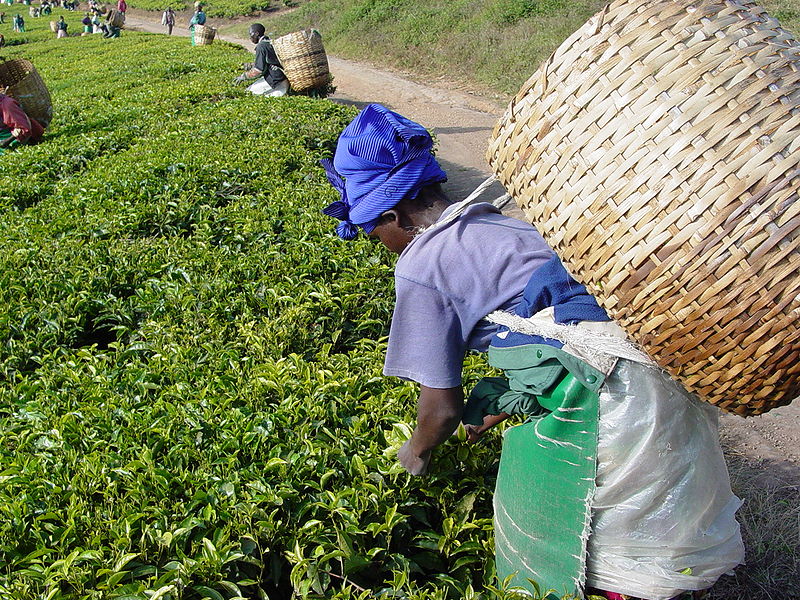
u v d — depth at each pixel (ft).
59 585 8.26
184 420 11.23
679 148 5.53
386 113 7.63
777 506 12.17
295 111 37.14
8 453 11.23
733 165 5.43
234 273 17.89
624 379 6.86
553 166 6.06
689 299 5.64
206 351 14.30
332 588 8.66
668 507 7.16
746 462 13.61
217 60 61.87
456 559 9.60
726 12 5.80
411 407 11.23
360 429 10.89
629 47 5.80
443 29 67.92
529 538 7.75
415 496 9.95
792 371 5.73
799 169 5.41
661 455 6.97
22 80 40.57
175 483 9.89
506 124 6.58
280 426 11.15
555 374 7.02
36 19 161.38
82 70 69.56
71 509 9.14
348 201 7.87
